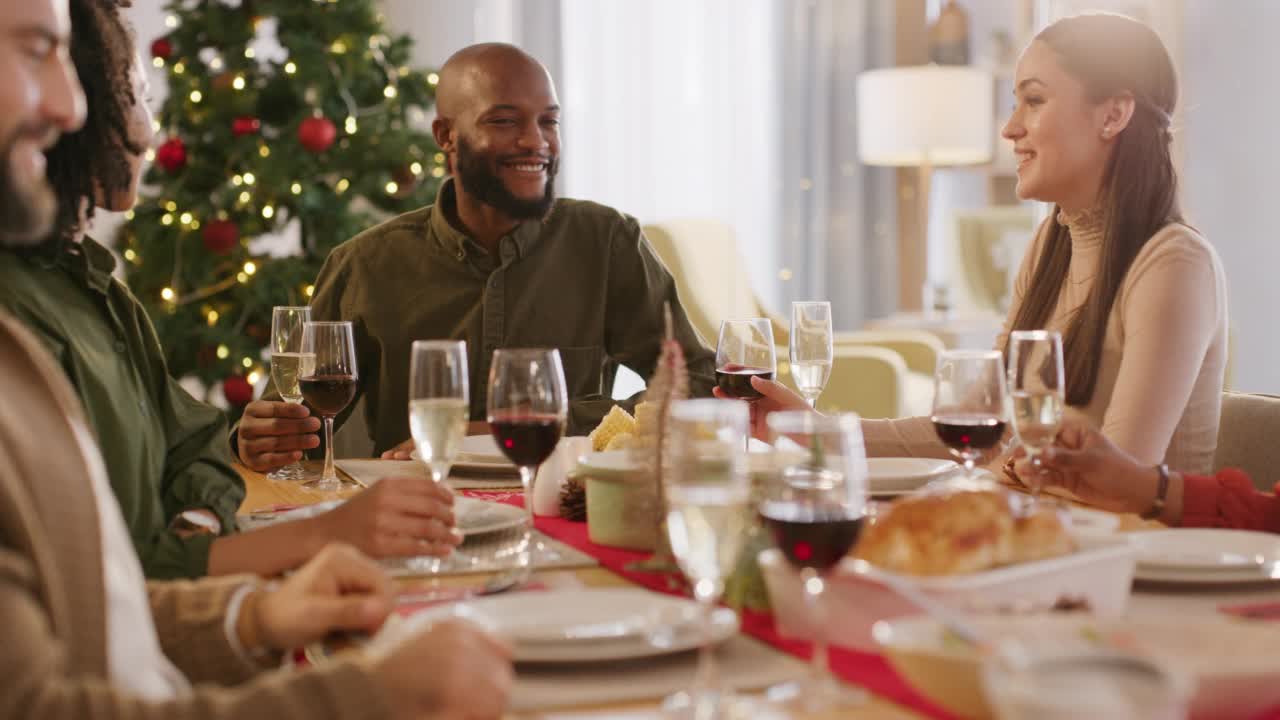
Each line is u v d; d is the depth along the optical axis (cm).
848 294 634
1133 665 67
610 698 90
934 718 85
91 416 147
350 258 271
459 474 195
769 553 108
